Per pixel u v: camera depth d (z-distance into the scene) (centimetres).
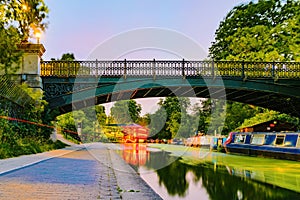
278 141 2767
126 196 787
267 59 3491
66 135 4425
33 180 924
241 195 1139
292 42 3612
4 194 704
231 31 4109
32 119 2353
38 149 2142
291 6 3850
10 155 1652
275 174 1730
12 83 1933
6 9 1639
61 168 1272
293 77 2830
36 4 1681
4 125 1800
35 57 2511
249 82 2798
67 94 2614
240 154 3306
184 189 1202
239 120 4172
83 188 830
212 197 1091
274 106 3606
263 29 3744
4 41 1505
